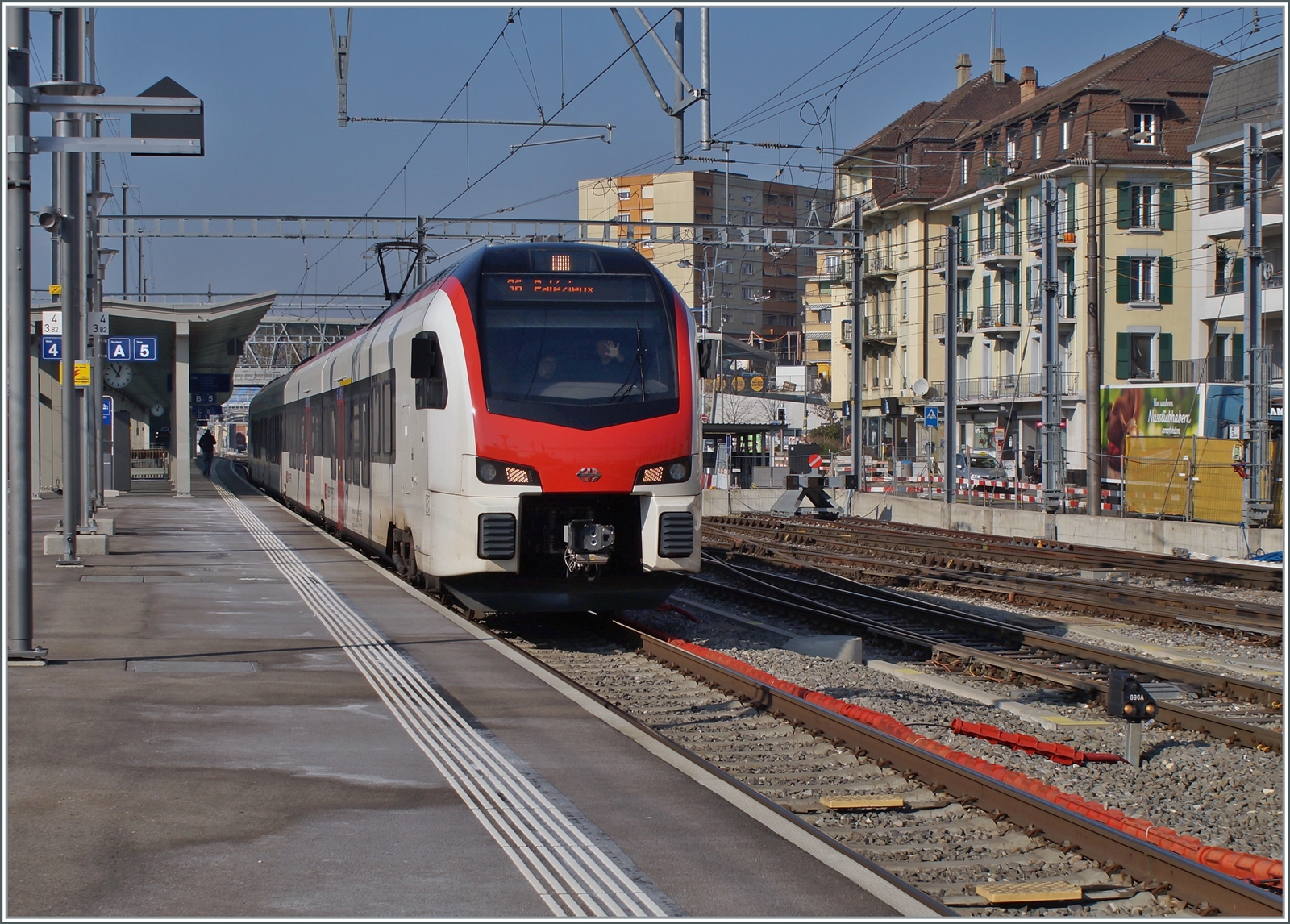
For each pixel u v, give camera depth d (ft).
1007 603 58.80
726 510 130.82
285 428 107.86
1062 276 168.35
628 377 41.68
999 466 169.78
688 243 112.37
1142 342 163.73
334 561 62.75
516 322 41.78
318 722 28.12
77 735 26.27
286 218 108.58
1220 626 49.26
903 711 34.32
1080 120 161.27
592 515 41.32
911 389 198.80
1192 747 31.24
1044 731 32.71
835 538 91.91
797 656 42.37
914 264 198.59
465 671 34.47
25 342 33.81
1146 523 84.38
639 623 48.19
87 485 73.20
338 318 220.02
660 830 20.68
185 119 34.09
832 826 23.79
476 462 40.37
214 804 21.77
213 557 63.98
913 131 205.98
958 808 24.79
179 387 117.19
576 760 25.25
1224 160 144.97
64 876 18.13
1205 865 20.59
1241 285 149.89
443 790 22.89
